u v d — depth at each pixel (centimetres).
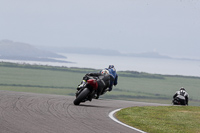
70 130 2791
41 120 3156
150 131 3197
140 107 5103
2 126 2714
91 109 4391
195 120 4103
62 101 5069
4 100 4459
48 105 4344
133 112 4466
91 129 2923
